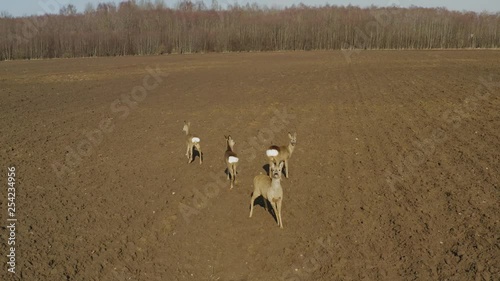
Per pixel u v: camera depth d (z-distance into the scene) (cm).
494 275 876
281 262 991
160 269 973
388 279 906
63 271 944
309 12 8756
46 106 2716
